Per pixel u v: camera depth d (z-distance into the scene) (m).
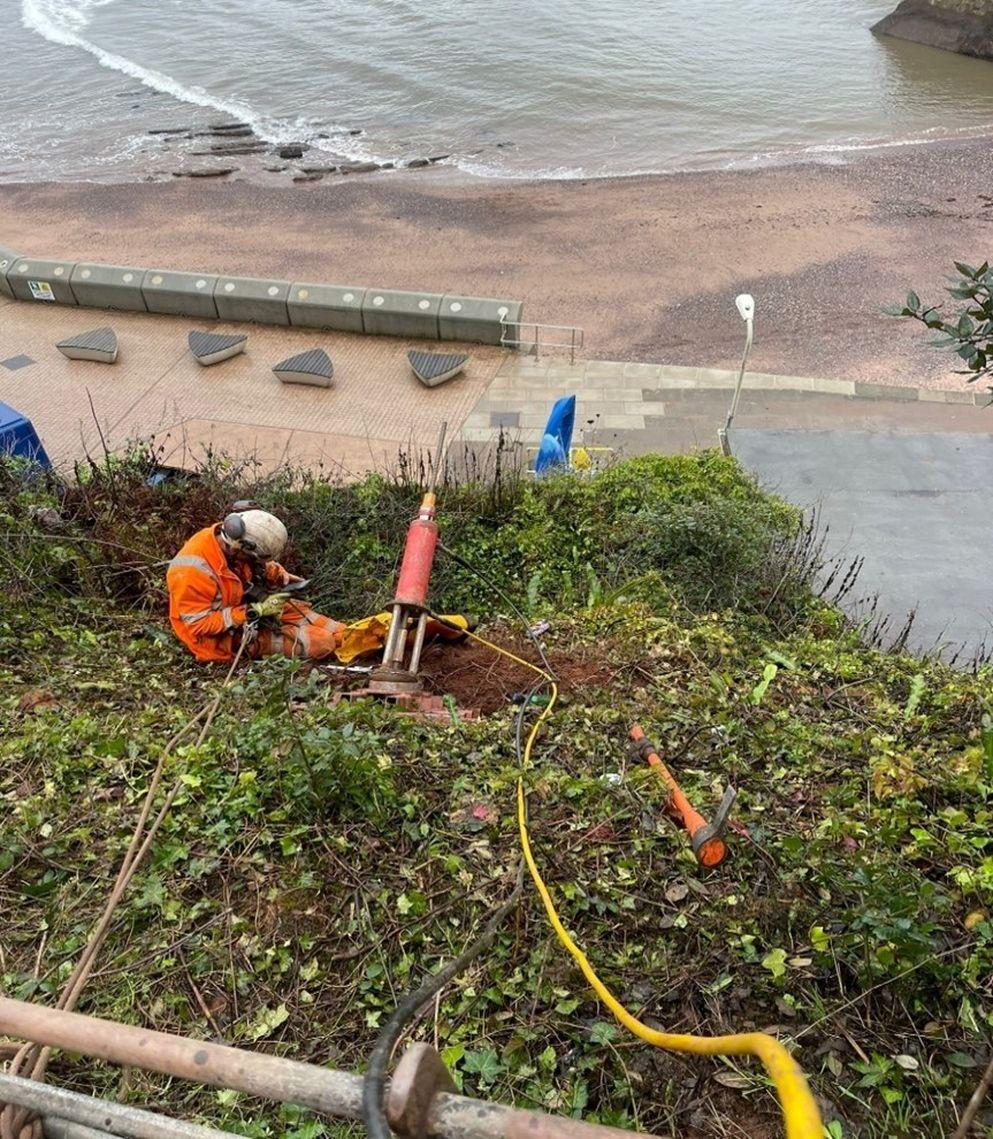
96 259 21.53
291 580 6.45
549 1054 2.91
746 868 3.67
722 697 5.01
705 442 13.67
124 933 3.36
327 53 34.53
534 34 34.78
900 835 3.89
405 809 3.92
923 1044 2.99
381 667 5.46
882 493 10.18
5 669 5.31
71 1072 2.80
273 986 3.21
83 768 4.16
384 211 23.47
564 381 15.34
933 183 23.78
